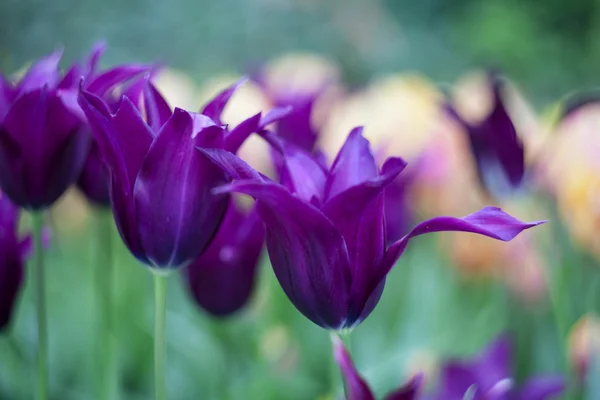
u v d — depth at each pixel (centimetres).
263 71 113
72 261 138
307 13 423
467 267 123
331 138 130
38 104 79
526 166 99
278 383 105
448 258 129
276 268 74
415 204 134
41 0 305
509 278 117
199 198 75
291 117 102
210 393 110
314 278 73
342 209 73
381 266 74
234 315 93
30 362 112
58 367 117
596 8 522
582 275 125
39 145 80
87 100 74
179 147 75
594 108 116
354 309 74
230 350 108
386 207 103
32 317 114
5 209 84
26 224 124
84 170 90
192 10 346
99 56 80
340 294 73
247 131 74
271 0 407
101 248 93
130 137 75
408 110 132
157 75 80
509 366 92
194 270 92
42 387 82
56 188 81
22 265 85
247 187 70
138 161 75
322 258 73
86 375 113
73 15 311
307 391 106
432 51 473
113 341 93
